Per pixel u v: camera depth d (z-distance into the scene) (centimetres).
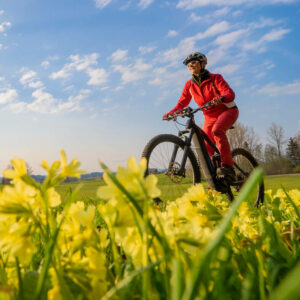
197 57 474
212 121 483
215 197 122
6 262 56
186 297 29
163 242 44
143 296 41
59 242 53
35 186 47
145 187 42
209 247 29
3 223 45
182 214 65
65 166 48
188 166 457
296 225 110
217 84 468
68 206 45
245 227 85
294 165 4516
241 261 65
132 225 44
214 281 42
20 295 44
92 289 47
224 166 434
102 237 51
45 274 43
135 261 48
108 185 43
